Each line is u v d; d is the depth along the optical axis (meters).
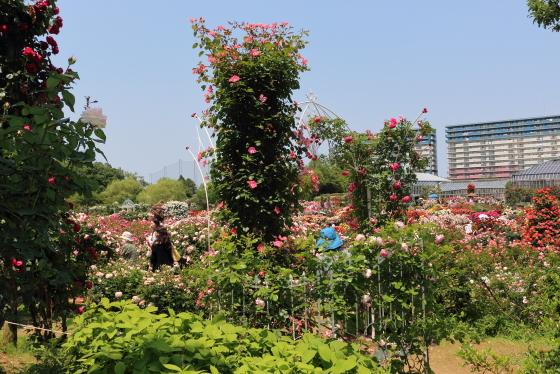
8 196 2.93
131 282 6.36
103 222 12.04
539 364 3.71
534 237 11.20
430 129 7.31
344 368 2.94
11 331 4.85
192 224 11.28
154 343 2.89
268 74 5.87
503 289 6.96
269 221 5.89
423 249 4.20
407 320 4.21
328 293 4.06
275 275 4.56
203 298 5.04
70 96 3.02
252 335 3.61
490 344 6.04
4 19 4.44
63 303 4.67
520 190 53.78
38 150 2.93
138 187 68.94
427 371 4.18
